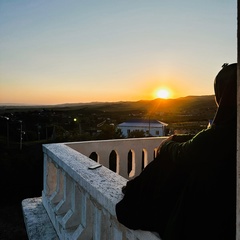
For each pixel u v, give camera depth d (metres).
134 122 64.75
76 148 4.64
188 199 1.38
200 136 1.33
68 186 3.36
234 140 1.27
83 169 2.82
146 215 1.62
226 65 1.45
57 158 3.46
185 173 1.54
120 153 5.19
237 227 0.95
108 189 2.18
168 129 57.41
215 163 1.30
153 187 1.71
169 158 1.64
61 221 3.10
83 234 2.58
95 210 2.40
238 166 0.94
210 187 1.31
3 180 22.30
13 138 62.91
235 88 1.28
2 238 13.62
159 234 1.54
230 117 1.29
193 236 1.31
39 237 3.28
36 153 27.64
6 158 24.38
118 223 1.96
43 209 4.15
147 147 5.52
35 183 24.11
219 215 1.28
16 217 17.73
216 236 1.27
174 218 1.39
